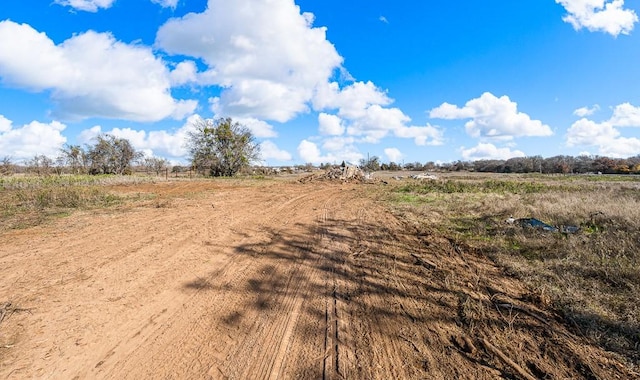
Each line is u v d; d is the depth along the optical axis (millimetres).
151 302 4527
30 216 9648
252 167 41031
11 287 4781
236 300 4656
